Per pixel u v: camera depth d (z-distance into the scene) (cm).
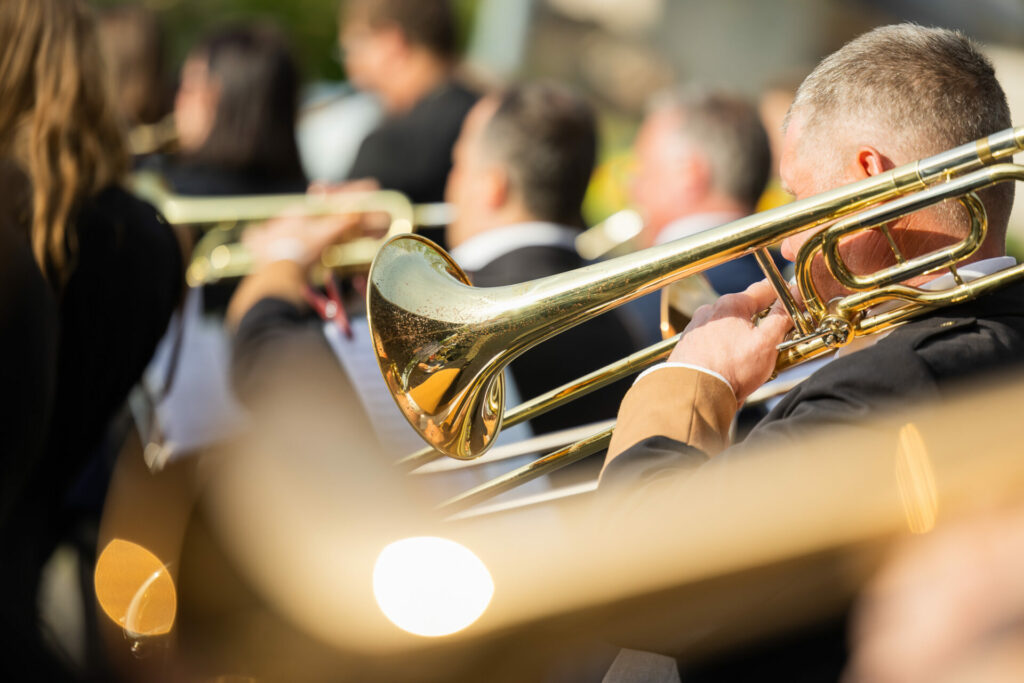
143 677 474
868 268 308
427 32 905
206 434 530
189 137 763
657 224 730
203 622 475
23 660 357
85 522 518
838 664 253
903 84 299
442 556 394
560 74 2078
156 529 500
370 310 336
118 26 851
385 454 474
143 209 432
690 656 279
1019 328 287
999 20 1503
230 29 748
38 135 391
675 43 2014
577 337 509
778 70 1881
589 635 311
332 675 448
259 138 730
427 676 410
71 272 392
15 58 389
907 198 284
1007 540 116
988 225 301
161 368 561
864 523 245
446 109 861
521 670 385
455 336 332
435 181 852
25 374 333
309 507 475
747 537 260
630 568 277
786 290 308
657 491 277
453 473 469
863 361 274
